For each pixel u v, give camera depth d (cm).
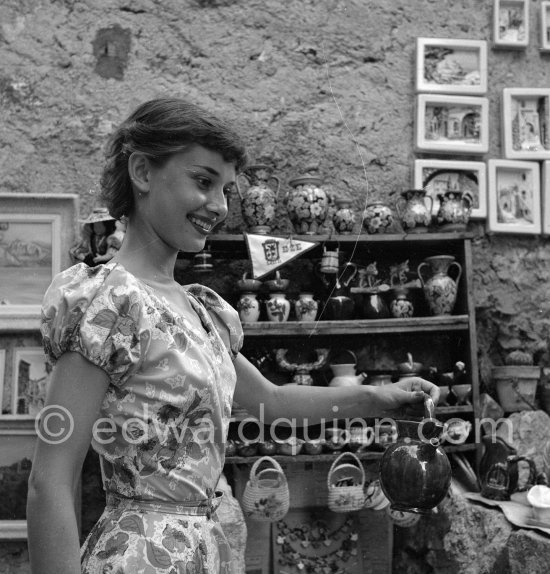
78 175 296
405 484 148
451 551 254
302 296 283
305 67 316
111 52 304
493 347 315
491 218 310
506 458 260
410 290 308
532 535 227
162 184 110
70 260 283
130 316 104
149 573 102
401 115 318
